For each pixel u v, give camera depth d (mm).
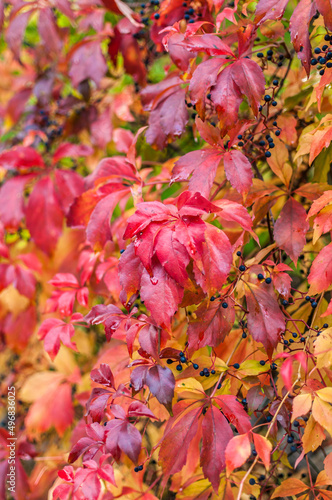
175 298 1007
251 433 1006
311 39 1152
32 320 1696
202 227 997
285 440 1088
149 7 1326
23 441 1518
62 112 1619
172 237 999
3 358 1903
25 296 1621
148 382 1025
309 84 1161
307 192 1118
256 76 1032
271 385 1087
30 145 1728
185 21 1206
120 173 1182
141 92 1238
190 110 1310
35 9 1305
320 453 1173
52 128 1741
